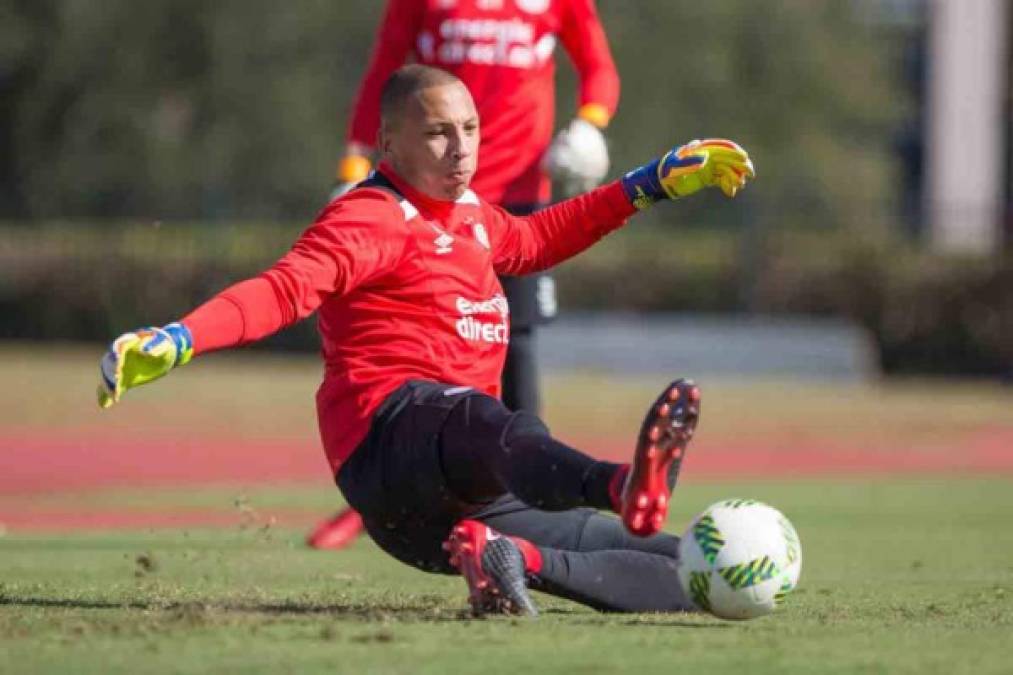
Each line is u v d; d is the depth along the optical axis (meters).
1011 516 39.94
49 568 25.08
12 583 22.17
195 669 13.89
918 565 26.92
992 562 28.36
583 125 28.17
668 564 18.70
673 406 14.90
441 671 13.89
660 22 148.00
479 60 28.17
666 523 36.69
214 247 121.44
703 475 52.84
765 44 152.00
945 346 112.50
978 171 160.62
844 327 113.12
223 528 35.09
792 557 17.11
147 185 135.38
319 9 138.00
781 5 152.00
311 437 64.69
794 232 117.06
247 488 46.66
